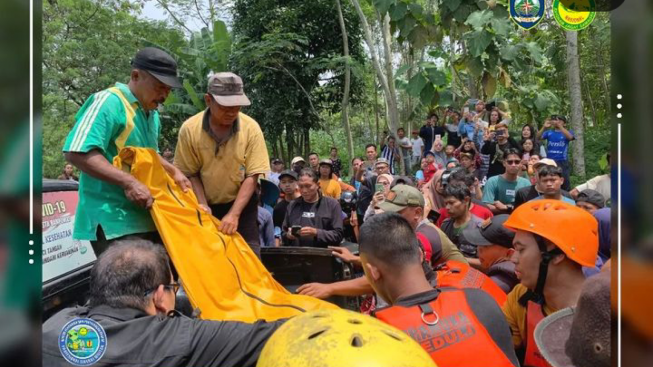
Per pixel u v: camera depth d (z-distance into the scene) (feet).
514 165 18.11
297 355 3.42
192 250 8.36
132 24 47.24
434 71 23.57
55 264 9.80
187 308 8.05
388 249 5.98
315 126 50.52
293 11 46.42
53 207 10.23
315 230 15.64
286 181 18.95
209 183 10.53
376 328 3.69
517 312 6.88
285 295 8.61
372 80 64.34
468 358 5.23
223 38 43.32
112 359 5.41
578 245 5.88
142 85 8.79
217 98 9.69
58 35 42.47
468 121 30.55
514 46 22.45
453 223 12.75
